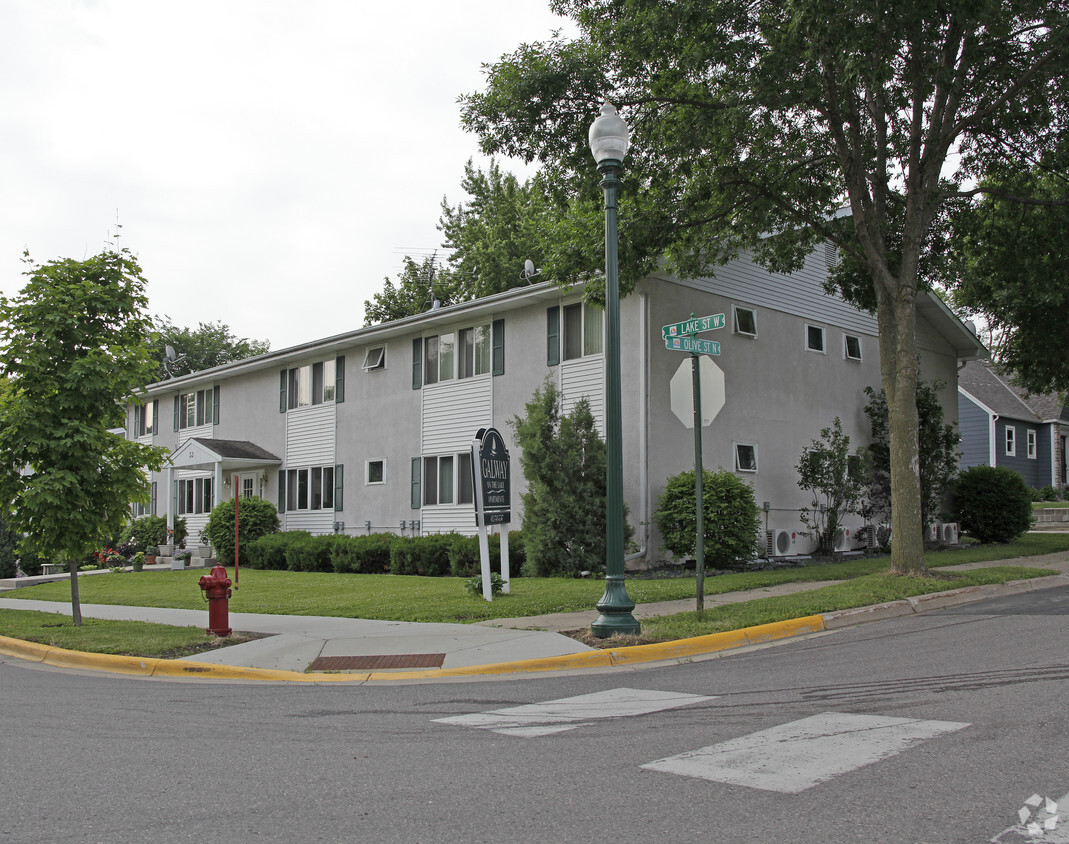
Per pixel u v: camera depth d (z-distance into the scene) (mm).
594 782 4590
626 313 17969
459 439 21672
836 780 4469
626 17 13828
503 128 14844
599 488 16781
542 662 8523
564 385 19109
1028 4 12648
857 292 18828
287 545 23250
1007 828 3768
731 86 13656
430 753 5344
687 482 16641
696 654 8961
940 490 22438
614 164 9750
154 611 13883
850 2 11109
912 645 8602
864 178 14773
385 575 19578
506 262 38375
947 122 13992
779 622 9797
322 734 5996
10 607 15289
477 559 17891
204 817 4203
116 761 5316
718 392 10195
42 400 11586
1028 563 16188
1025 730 5301
